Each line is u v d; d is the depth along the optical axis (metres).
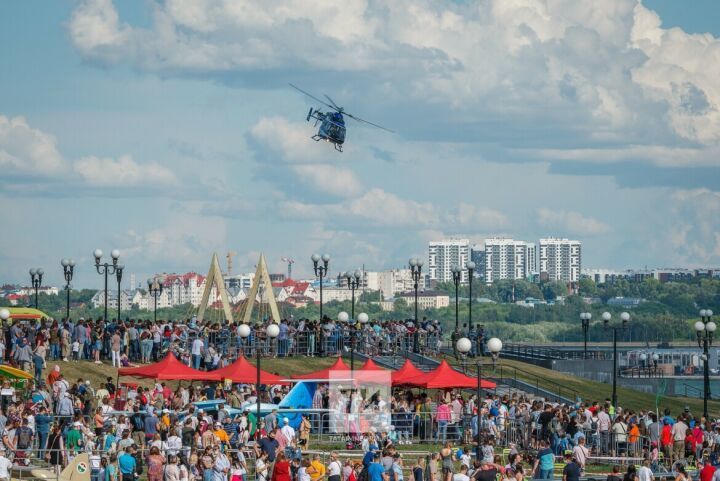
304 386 121.50
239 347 163.88
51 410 115.88
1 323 143.75
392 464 96.12
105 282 165.38
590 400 166.12
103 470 94.75
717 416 180.38
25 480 95.50
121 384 130.75
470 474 95.69
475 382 126.50
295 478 97.50
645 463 100.56
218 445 99.62
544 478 100.25
